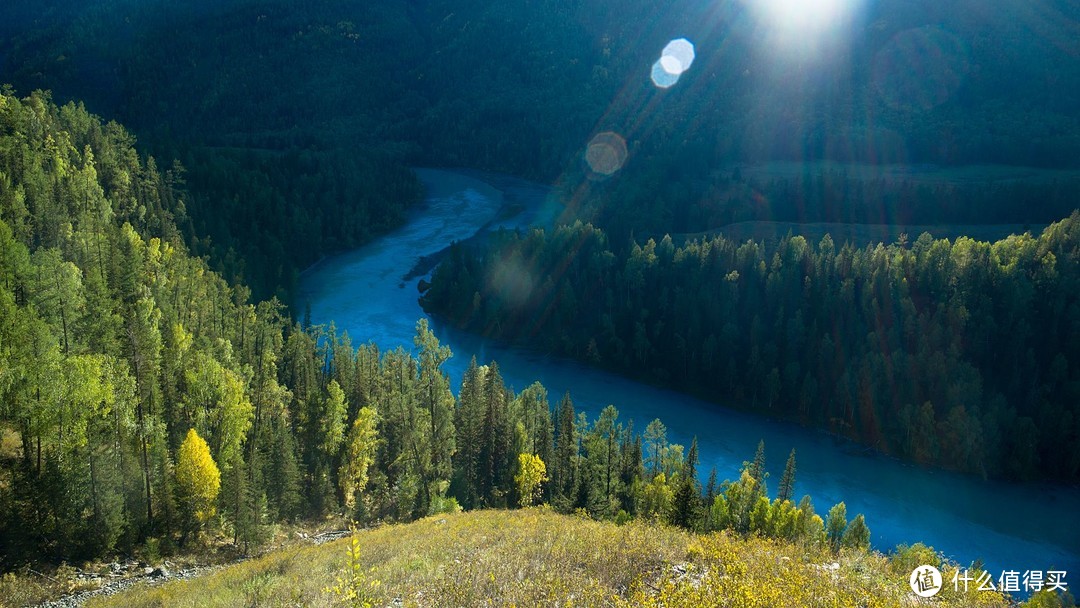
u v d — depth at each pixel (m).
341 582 20.08
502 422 70.56
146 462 42.06
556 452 71.38
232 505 42.00
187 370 55.78
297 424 65.88
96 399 38.28
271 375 76.69
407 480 56.09
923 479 82.19
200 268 91.94
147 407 48.62
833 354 97.94
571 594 17.78
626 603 16.61
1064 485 80.50
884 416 90.44
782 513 57.69
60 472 35.38
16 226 65.69
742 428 96.50
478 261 143.75
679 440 92.06
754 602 16.48
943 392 88.00
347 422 69.12
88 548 35.56
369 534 37.28
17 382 35.88
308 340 85.56
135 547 38.25
